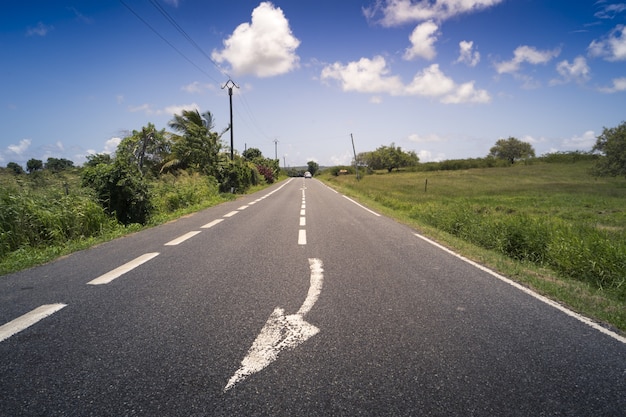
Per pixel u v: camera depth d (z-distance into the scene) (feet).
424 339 10.94
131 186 35.50
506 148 363.15
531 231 27.86
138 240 27.53
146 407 7.54
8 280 16.89
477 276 18.49
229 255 22.11
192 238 28.09
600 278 20.30
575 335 11.59
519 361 9.75
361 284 16.47
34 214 26.76
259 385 8.38
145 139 77.36
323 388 8.29
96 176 35.29
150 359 9.48
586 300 15.24
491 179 193.88
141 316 12.36
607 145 130.82
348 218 42.50
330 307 13.47
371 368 9.20
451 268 20.03
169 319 12.12
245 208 53.72
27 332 11.06
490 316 13.03
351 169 399.65
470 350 10.31
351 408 7.59
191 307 13.25
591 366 9.59
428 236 31.22
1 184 28.60
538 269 21.77
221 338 10.74
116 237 29.09
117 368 9.03
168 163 85.30
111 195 35.01
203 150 86.84
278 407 7.59
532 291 16.20
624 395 8.28
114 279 16.85
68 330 11.21
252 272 18.19
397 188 135.23
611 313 13.65
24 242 25.00
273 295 14.69
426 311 13.32
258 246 25.00
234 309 13.10
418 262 21.27
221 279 16.89
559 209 68.95
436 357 9.84
